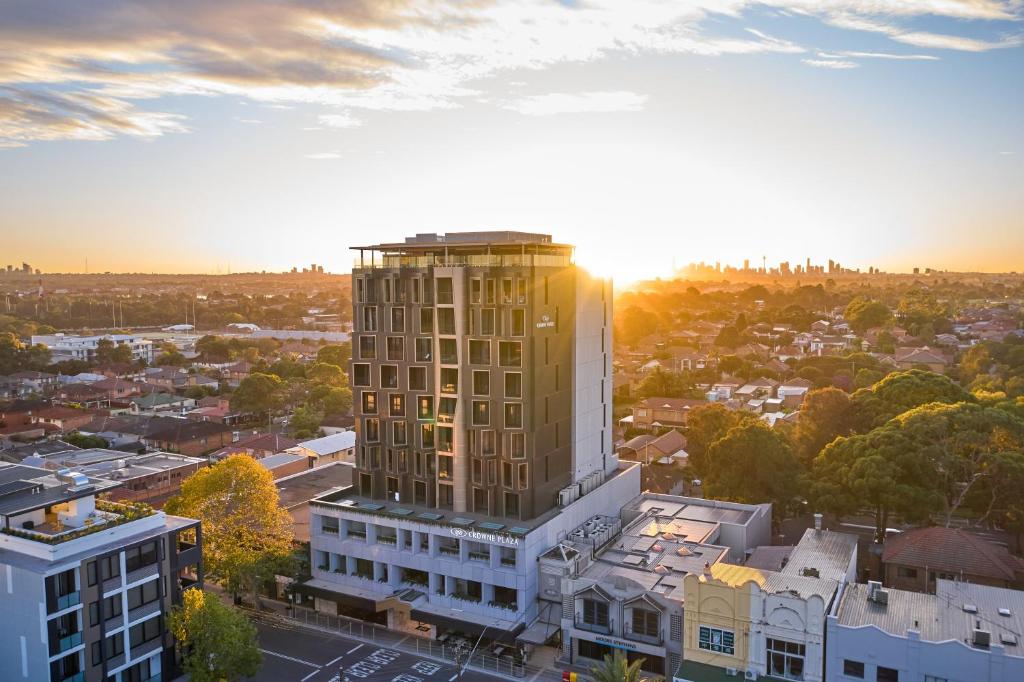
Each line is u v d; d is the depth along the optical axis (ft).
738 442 344.49
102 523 230.89
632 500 340.39
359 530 295.48
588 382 325.21
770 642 193.57
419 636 273.75
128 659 226.99
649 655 227.81
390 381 303.48
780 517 345.31
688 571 250.37
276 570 283.79
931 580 261.44
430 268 292.81
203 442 531.09
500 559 264.93
